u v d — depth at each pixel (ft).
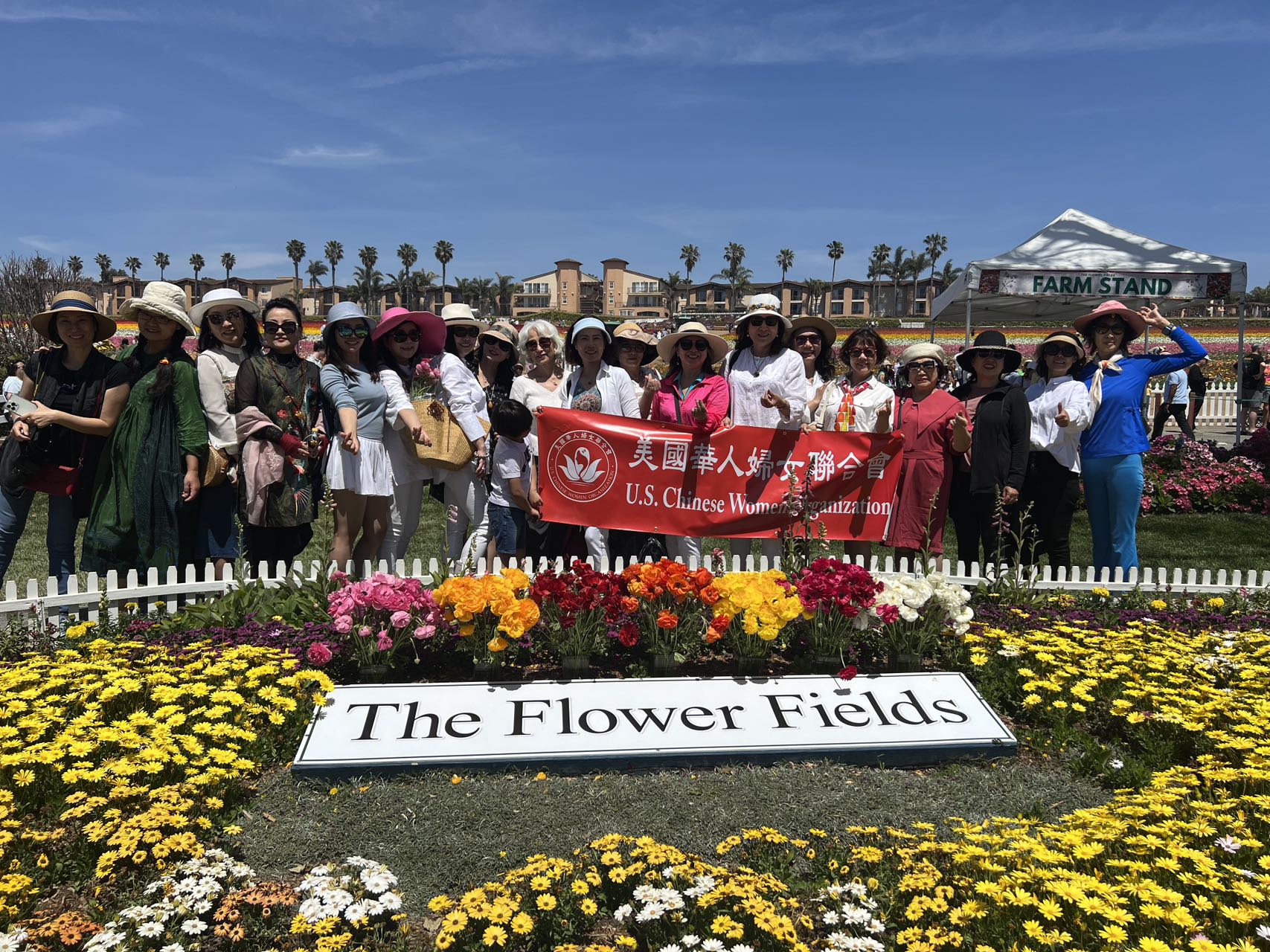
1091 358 25.27
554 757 13.96
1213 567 31.35
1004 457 23.18
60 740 12.86
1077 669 16.72
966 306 46.78
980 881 10.37
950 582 22.94
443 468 22.22
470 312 26.11
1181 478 41.86
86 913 10.44
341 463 20.45
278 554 21.85
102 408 20.22
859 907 10.14
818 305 415.03
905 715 15.26
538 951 10.02
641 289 443.32
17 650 17.61
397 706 14.85
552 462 22.09
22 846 11.27
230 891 10.46
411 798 13.06
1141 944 8.72
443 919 10.05
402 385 21.72
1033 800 13.29
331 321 20.42
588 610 16.58
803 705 15.40
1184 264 41.45
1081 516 38.47
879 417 23.18
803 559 20.18
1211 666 17.46
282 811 12.80
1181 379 58.39
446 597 16.02
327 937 9.78
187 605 19.90
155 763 12.37
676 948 9.36
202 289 337.93
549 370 23.65
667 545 23.70
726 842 11.45
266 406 20.58
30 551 30.71
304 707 15.20
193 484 20.56
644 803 12.96
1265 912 9.05
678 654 16.85
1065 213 45.03
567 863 10.59
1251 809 11.75
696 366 22.72
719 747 14.29
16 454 19.89
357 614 16.47
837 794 13.32
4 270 98.37
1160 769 14.11
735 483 22.49
